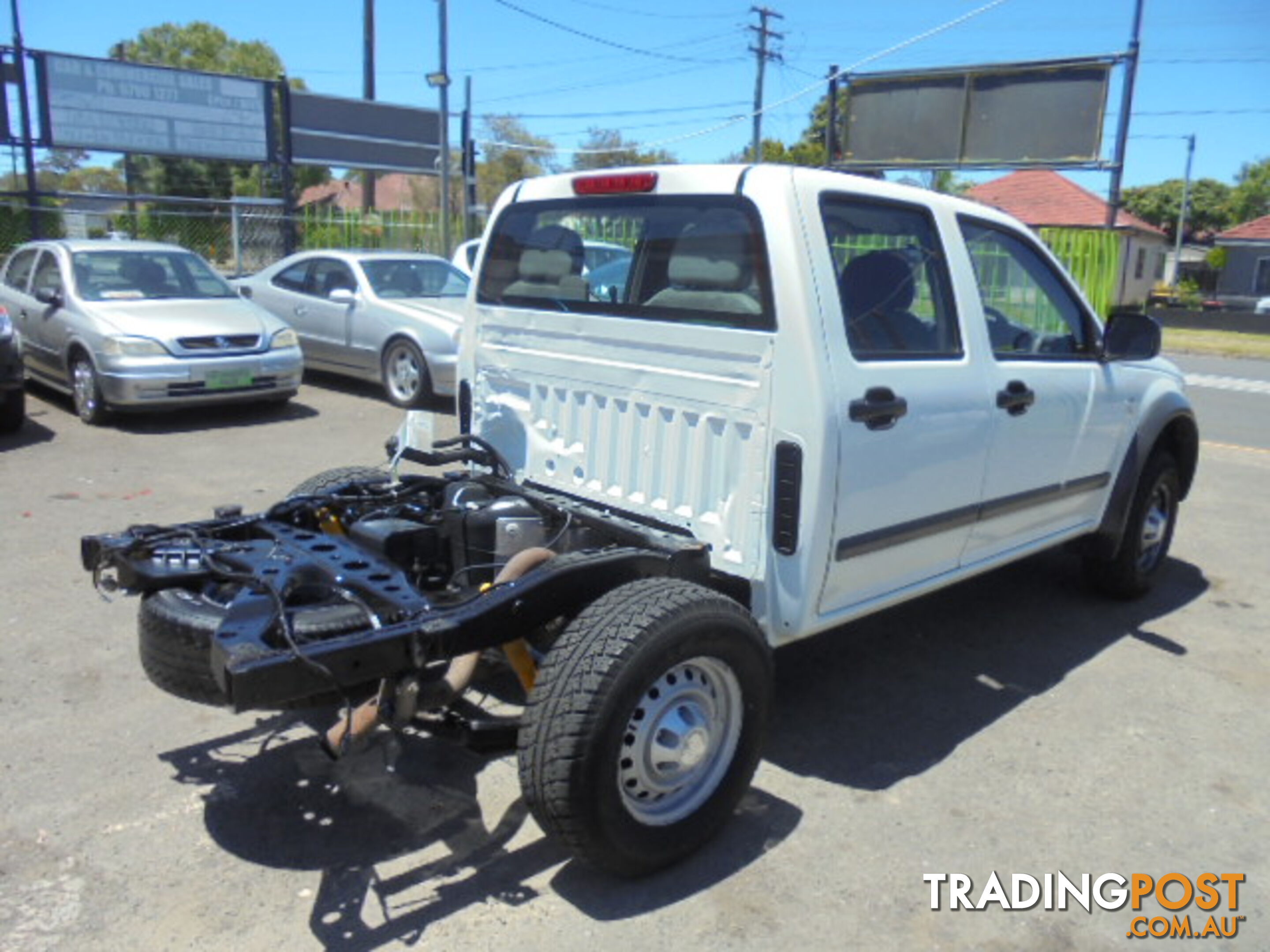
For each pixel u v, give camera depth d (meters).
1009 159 18.02
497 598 3.00
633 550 3.33
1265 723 4.21
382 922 2.86
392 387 10.55
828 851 3.25
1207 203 62.59
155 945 2.74
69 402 10.34
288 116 17.98
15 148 15.51
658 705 2.98
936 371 3.80
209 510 6.65
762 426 3.43
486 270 4.55
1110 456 5.04
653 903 2.98
